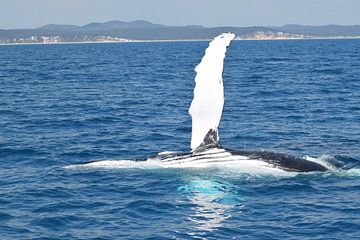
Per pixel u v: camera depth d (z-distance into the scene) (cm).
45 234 2184
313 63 13000
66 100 6156
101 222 2298
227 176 2770
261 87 7394
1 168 3127
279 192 2608
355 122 4503
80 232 2202
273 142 3738
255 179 2752
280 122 4534
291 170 2838
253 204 2469
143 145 3684
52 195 2619
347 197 2541
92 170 2977
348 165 3044
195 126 2869
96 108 5447
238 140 3812
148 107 5503
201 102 2811
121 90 7275
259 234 2161
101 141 3809
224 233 2173
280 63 13288
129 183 2752
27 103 5891
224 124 4428
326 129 4200
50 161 3266
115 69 11969
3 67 13212
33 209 2444
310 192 2609
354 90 6806
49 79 9231
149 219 2323
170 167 2898
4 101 6088
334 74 9394
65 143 3741
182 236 2152
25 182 2831
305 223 2258
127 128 4309
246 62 14000
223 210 2405
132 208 2438
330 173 2858
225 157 2862
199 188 2650
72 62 15562
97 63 14788
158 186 2694
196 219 2314
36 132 4159
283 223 2261
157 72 10806
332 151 3447
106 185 2739
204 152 2869
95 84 8225
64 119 4731
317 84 7688
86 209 2441
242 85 7712
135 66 13088
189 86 7781
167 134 4047
